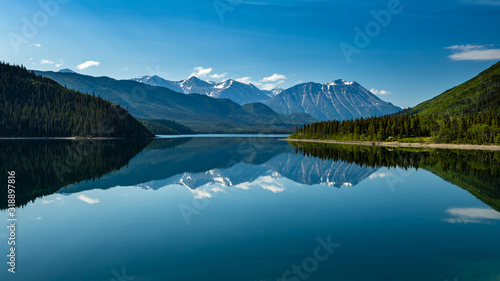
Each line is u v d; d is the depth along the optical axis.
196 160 106.06
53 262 23.47
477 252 25.70
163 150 148.88
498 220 34.78
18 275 21.41
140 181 59.81
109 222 33.16
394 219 34.97
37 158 95.06
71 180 59.03
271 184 58.44
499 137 165.62
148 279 21.00
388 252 25.64
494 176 66.81
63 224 32.41
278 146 193.25
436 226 32.47
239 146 191.00
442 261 24.02
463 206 41.25
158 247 26.34
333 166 87.25
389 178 65.06
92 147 156.62
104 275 21.53
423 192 50.50
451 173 71.88
